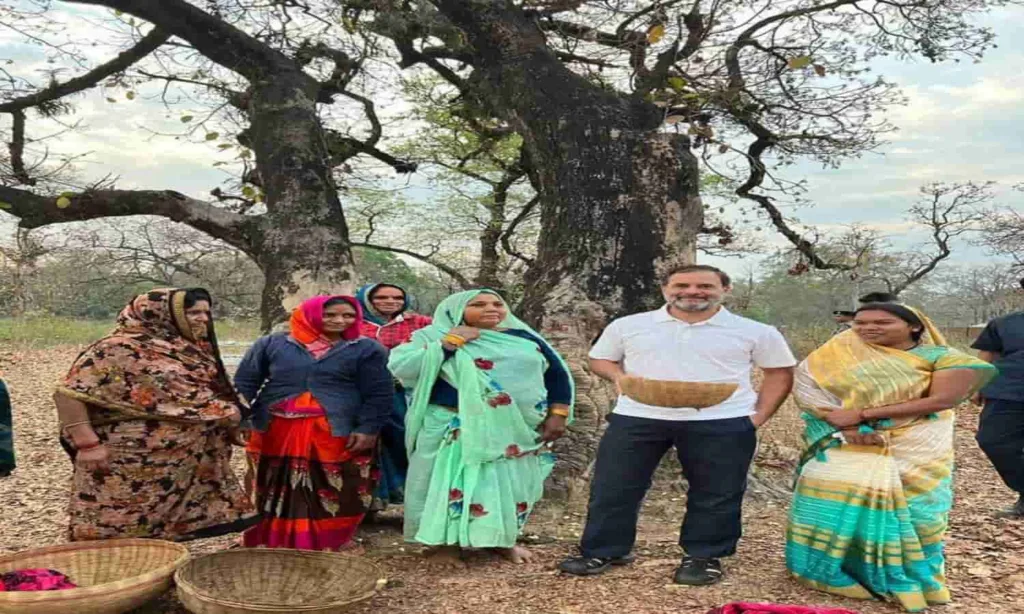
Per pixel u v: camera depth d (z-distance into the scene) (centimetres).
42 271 2517
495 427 481
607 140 680
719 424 441
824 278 1631
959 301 4350
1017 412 615
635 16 902
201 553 525
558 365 521
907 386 418
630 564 480
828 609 371
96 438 423
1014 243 2311
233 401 461
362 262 2112
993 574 470
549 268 683
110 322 2914
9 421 475
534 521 586
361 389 489
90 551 416
